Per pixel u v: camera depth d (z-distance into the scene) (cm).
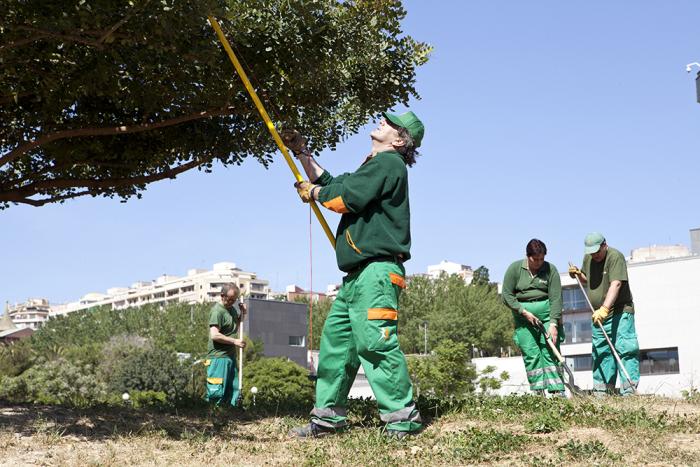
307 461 474
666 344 4756
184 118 892
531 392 816
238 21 791
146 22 693
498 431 538
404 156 563
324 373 576
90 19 670
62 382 3988
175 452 514
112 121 949
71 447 512
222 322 880
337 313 569
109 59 783
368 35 905
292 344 7400
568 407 591
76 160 988
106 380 4894
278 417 710
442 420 607
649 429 513
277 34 820
